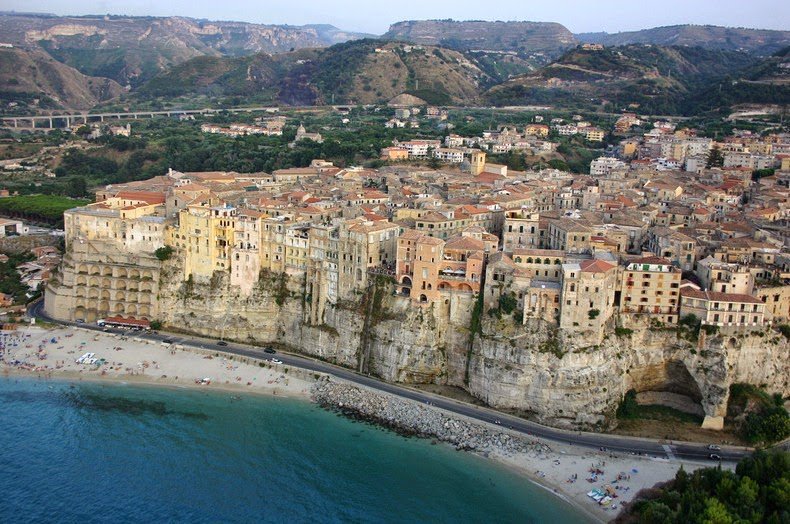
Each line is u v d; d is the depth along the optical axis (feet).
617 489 607.78
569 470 637.30
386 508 595.06
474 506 593.42
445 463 654.12
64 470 643.86
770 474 555.69
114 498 608.60
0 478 631.15
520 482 623.77
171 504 602.03
